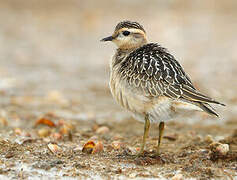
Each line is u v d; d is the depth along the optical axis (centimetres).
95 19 3053
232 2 3397
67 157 1008
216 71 2130
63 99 1703
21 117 1460
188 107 933
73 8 3303
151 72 970
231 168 968
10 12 3184
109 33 2809
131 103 988
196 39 2688
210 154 1025
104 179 891
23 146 1074
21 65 2217
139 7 3322
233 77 2045
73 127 1334
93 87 1920
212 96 1770
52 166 941
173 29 2850
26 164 950
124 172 926
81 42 2675
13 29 2847
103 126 1377
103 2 3403
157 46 1047
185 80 977
